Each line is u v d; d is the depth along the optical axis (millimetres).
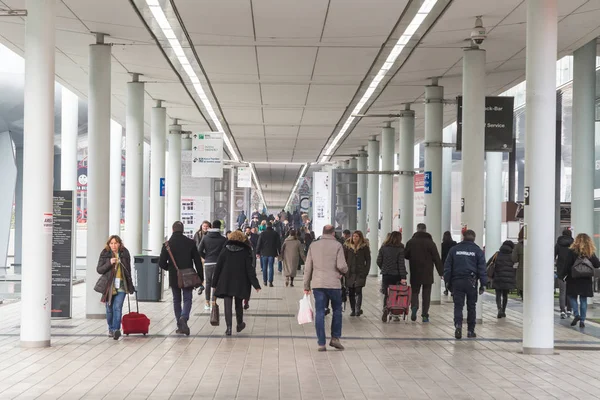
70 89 25641
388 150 33656
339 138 38812
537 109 13156
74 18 16031
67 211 16906
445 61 19828
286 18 15766
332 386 10039
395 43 17922
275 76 22359
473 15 15367
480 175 17750
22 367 11266
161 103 27984
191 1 14602
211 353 12664
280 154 47812
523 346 13148
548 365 11844
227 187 43000
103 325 16094
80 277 30172
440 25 16156
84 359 11984
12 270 35688
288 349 13211
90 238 17219
